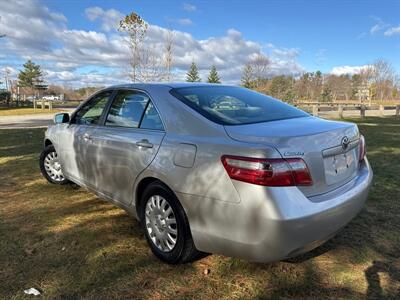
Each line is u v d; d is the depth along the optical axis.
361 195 3.02
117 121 3.85
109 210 4.44
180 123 3.13
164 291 2.80
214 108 3.23
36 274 3.01
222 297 2.74
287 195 2.46
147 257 3.30
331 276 3.01
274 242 2.46
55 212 4.37
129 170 3.48
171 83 3.75
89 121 4.38
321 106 28.58
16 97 51.81
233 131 2.80
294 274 3.04
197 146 2.84
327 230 2.67
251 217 2.48
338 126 3.06
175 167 2.95
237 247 2.60
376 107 29.56
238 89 3.95
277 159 2.47
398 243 3.59
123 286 2.86
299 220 2.46
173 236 3.11
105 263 3.19
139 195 3.48
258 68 34.94
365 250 3.44
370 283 2.92
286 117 3.32
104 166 3.89
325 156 2.75
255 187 2.46
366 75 59.81
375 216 4.25
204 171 2.73
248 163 2.50
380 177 5.93
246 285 2.88
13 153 8.18
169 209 3.11
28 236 3.70
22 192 5.12
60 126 5.00
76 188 5.30
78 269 3.09
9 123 18.78
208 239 2.76
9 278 2.95
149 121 3.43
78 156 4.42
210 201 2.69
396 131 12.91
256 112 3.33
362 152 3.40
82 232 3.80
